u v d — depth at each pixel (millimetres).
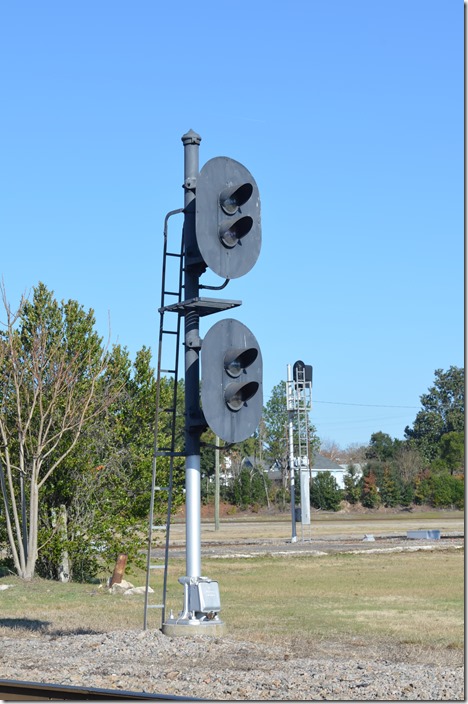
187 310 13523
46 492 26125
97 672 11141
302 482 50906
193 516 13531
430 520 85438
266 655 12422
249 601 21781
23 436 24844
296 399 52688
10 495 26156
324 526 74250
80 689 8242
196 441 13508
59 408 25953
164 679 10648
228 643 13008
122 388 27453
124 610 19922
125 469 27312
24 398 25734
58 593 23188
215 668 11398
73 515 26672
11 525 26453
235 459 114625
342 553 40594
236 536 58938
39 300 26500
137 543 26875
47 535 25828
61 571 26156
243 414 13180
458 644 14320
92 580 27547
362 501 108875
